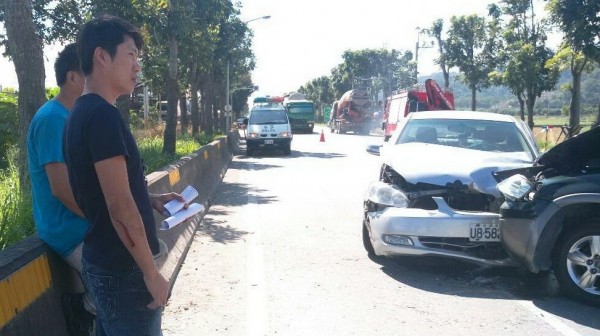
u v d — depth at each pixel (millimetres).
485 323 5301
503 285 6410
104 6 11766
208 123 33156
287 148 27078
